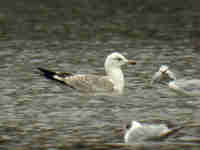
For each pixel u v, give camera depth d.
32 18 34.00
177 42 27.12
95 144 13.00
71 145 12.98
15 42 26.95
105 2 39.94
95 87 17.84
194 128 13.87
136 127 12.86
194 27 31.36
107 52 24.75
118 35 29.16
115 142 13.09
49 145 13.00
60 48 25.64
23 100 16.88
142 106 16.25
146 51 24.91
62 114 15.45
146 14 35.66
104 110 15.83
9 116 15.27
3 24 31.98
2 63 22.16
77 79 18.02
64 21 33.25
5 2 39.38
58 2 39.84
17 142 13.21
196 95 17.31
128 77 19.94
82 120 14.88
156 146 12.48
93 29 30.83
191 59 23.03
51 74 18.09
